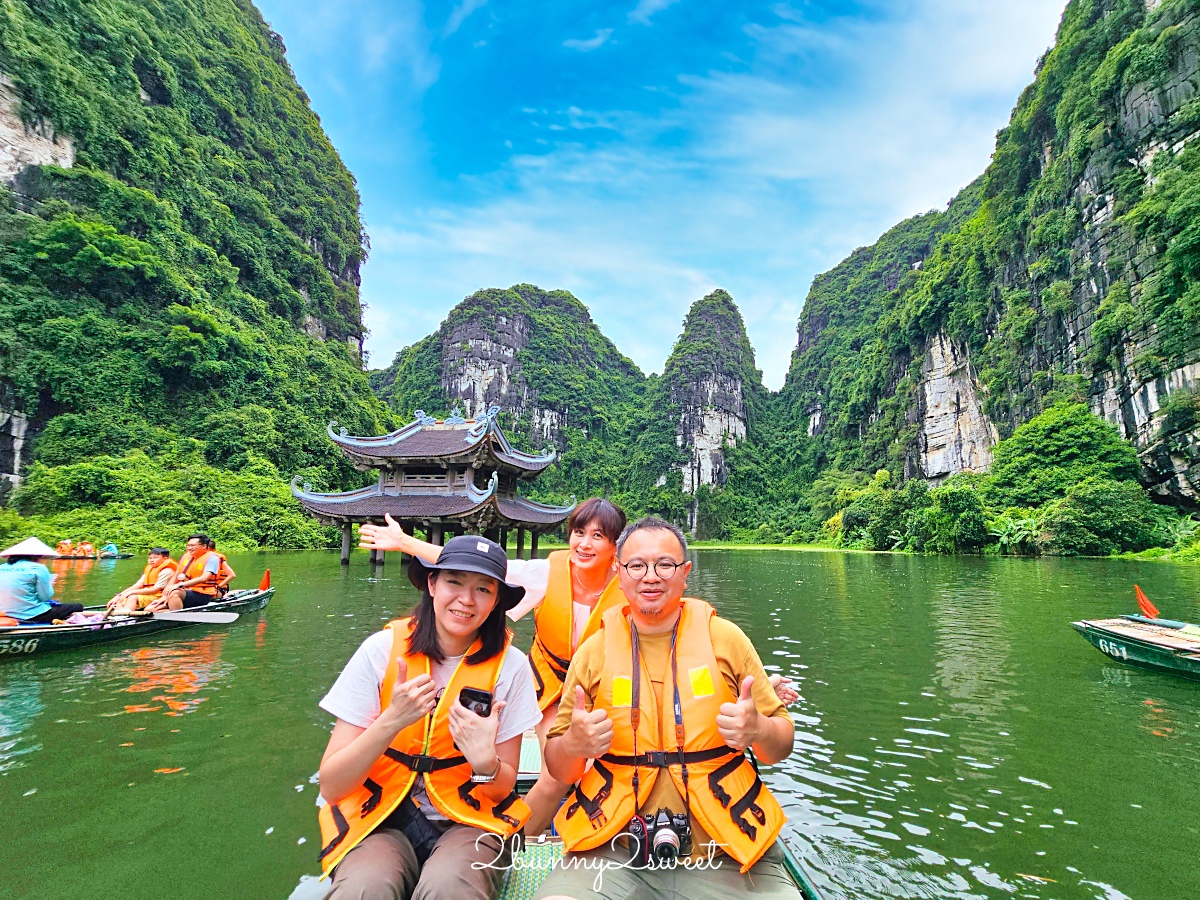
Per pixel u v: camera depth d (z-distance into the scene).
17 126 35.22
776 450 112.69
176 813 3.69
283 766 4.39
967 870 3.26
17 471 31.14
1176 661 7.00
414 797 2.25
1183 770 4.57
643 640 2.45
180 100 50.38
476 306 109.69
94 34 41.16
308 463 41.94
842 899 3.00
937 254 67.06
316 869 3.12
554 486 101.19
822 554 43.31
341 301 66.50
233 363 41.12
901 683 7.05
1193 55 35.28
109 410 33.88
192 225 47.69
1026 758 4.83
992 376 51.62
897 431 68.62
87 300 35.69
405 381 114.56
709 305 119.56
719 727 2.07
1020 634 9.99
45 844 3.33
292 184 63.28
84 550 22.27
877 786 4.32
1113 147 39.41
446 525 22.95
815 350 116.31
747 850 2.12
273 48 72.00
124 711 5.56
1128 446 36.91
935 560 31.30
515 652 2.51
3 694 6.04
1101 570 22.58
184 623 9.47
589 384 118.44
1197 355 32.66
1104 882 3.15
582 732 2.08
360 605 12.38
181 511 29.80
